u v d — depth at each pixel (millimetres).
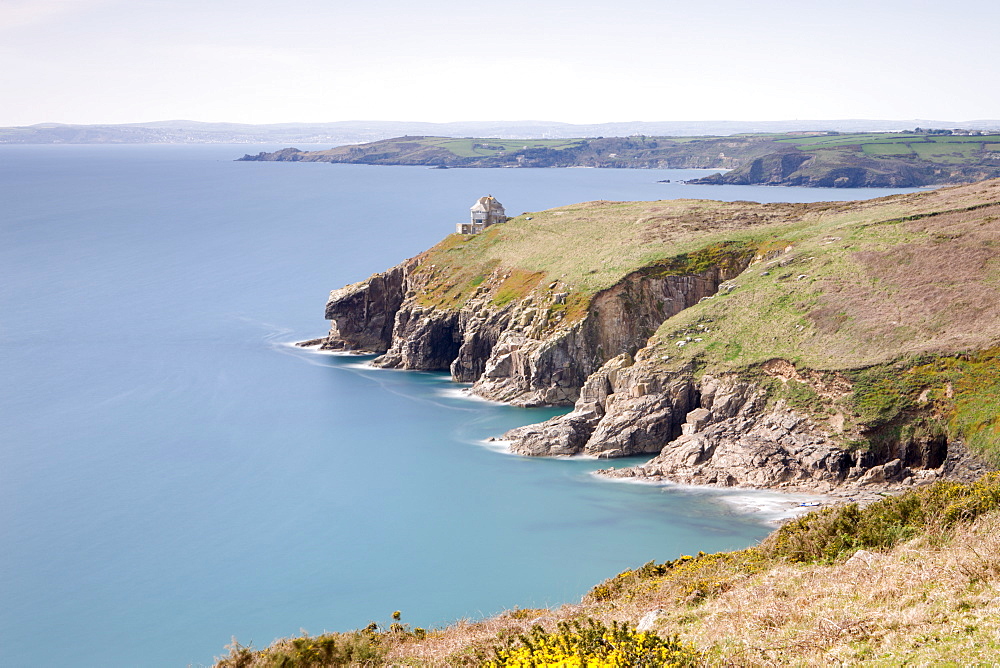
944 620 14305
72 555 64125
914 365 75500
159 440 92688
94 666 47812
